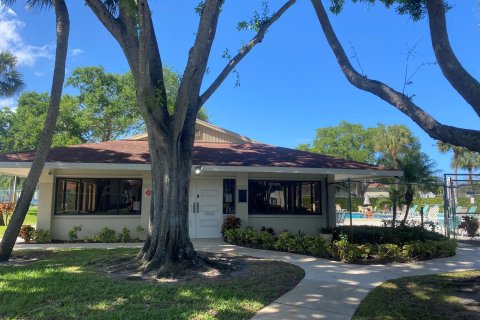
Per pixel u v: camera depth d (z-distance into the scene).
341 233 12.48
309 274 8.85
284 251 12.38
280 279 8.23
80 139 34.91
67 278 7.86
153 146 9.45
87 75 35.44
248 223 15.93
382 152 47.00
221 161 14.91
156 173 9.40
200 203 16.03
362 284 7.94
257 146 18.56
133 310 5.89
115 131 37.38
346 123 59.88
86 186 15.50
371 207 39.53
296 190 16.55
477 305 6.46
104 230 14.93
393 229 14.46
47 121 10.79
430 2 6.16
